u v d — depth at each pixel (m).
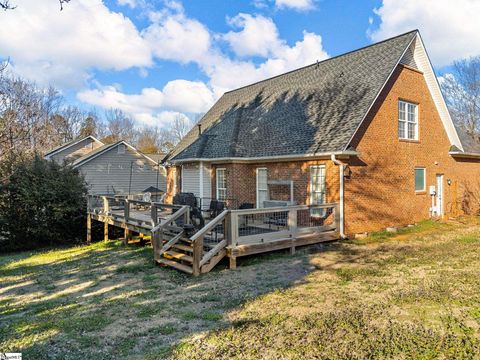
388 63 13.56
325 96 14.83
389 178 14.02
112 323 5.69
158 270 9.31
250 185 15.48
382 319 5.51
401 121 14.93
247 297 6.75
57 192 16.06
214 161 15.40
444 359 4.24
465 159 18.67
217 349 4.63
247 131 16.14
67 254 13.27
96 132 61.19
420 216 15.57
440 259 9.46
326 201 12.73
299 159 13.56
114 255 12.05
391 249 10.85
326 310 5.93
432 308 5.94
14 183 15.49
